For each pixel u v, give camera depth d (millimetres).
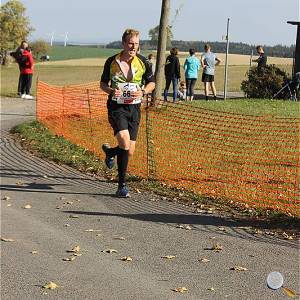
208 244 6078
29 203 7734
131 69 7914
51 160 10805
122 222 6875
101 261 5516
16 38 86750
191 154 10852
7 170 9883
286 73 24266
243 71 54625
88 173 9750
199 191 8375
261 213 7301
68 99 16922
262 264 5484
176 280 5059
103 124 14125
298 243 6156
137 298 4664
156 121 13438
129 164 9891
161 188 8578
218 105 18625
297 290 4863
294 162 10336
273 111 17688
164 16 16734
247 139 12359
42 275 5129
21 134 13602
